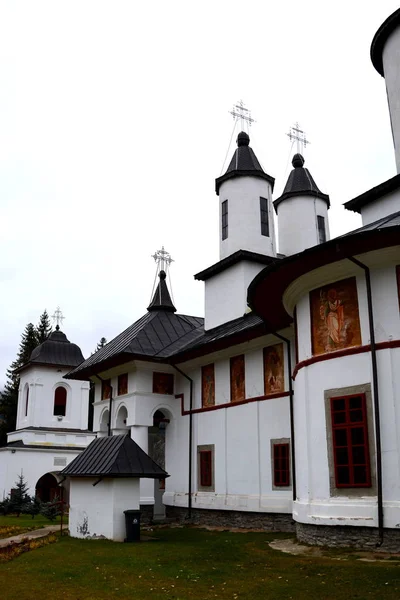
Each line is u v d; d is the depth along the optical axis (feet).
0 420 219.82
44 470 154.10
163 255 117.39
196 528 75.92
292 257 52.13
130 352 91.20
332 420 51.78
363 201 72.38
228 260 93.04
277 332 71.15
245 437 76.54
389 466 46.91
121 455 62.95
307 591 33.88
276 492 70.08
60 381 170.91
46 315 234.79
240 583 37.27
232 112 105.50
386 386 48.26
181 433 90.99
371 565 39.63
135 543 57.88
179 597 33.78
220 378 83.87
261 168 101.09
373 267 50.93
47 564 45.93
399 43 72.43
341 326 52.85
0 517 107.04
